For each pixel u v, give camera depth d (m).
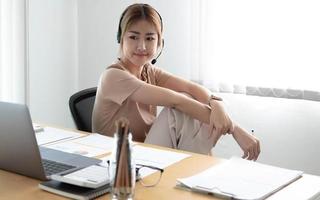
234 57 2.52
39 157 1.10
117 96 1.73
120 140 0.95
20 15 2.75
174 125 1.66
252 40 2.46
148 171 1.21
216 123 1.63
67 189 1.04
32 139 1.09
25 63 2.82
